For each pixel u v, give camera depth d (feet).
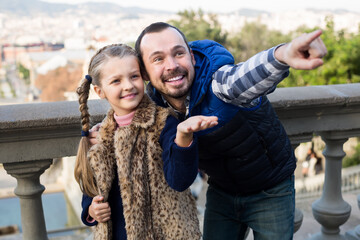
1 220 52.65
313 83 47.57
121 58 3.98
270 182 4.80
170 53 4.02
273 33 98.89
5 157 5.27
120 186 3.99
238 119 4.29
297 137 6.52
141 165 3.99
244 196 5.04
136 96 4.05
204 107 4.26
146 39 4.08
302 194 26.55
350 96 6.19
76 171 4.31
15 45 380.99
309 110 6.30
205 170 5.06
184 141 3.59
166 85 4.11
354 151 45.06
